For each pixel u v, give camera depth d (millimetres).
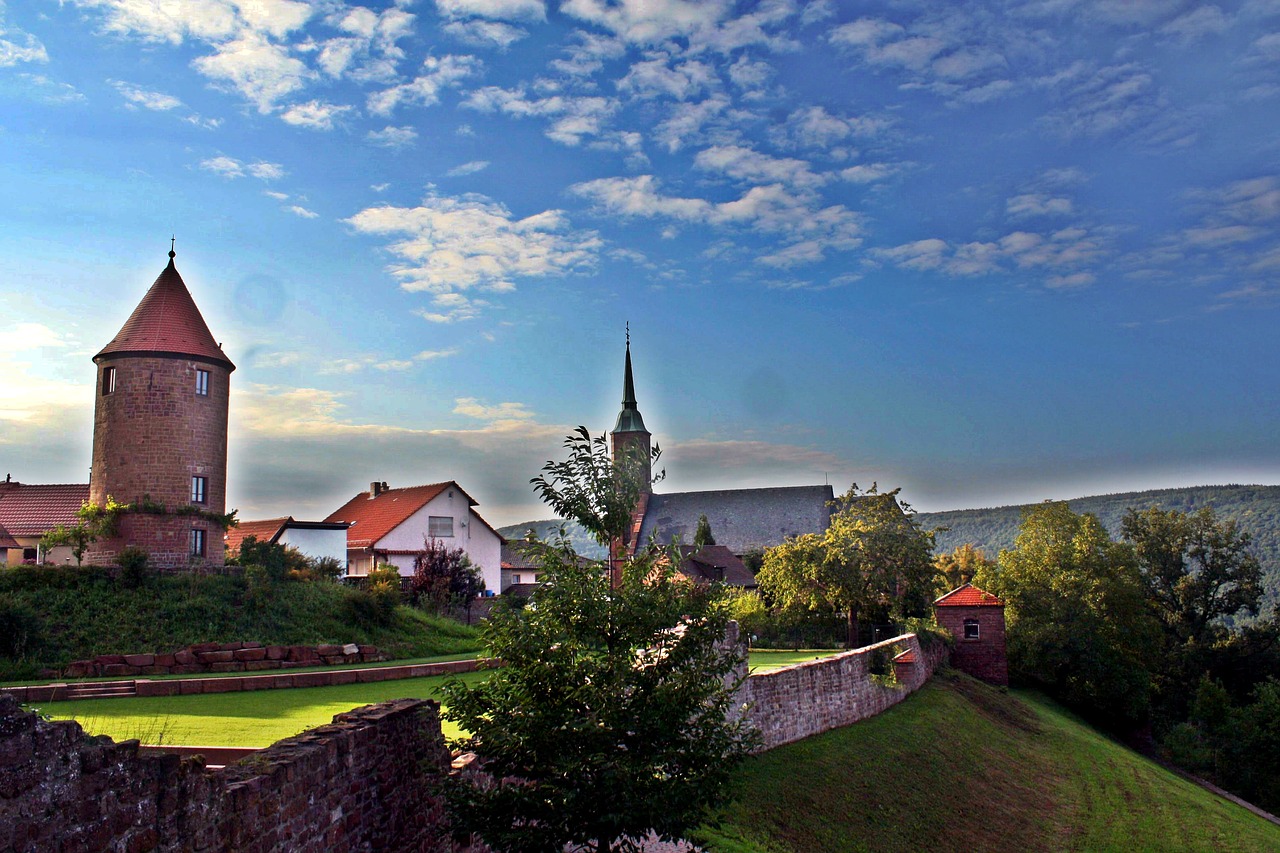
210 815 7266
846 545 50188
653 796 11898
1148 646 59406
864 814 22906
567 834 11906
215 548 37781
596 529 14961
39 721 5754
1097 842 26984
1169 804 32625
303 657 29859
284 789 8430
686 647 13578
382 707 11516
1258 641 68625
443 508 61781
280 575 36438
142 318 37312
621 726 12266
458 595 45250
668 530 94500
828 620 51469
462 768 12586
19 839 5496
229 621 31219
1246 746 50500
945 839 23516
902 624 47344
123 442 36125
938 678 44594
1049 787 31828
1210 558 74375
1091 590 56531
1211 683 55719
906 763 27969
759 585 56219
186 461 36719
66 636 27453
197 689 22219
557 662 12461
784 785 22328
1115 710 54031
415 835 11641
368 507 65875
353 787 9961
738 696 23047
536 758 12109
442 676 26500
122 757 6383
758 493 95250
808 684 27531
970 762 30969
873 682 32781
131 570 31344
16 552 46062
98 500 36562
